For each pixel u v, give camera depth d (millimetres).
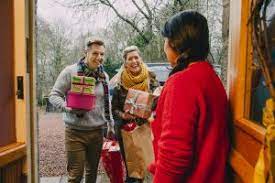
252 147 1048
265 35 868
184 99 1201
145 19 9953
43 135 7957
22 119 1670
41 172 5176
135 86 3527
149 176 3887
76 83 2885
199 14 1327
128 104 3469
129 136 3484
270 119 811
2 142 1589
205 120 1220
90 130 3020
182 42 1296
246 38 1185
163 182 1231
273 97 807
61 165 5602
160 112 1326
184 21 1300
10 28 1633
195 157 1248
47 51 10797
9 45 1628
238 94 1241
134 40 10164
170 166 1208
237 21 1290
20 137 1679
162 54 9875
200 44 1295
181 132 1194
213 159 1238
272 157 773
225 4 3186
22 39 1640
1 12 1568
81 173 3061
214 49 7391
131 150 3504
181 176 1231
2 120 1584
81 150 3025
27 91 1671
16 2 1633
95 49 2963
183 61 1301
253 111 1118
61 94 2975
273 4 964
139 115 3445
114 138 3477
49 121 9438
